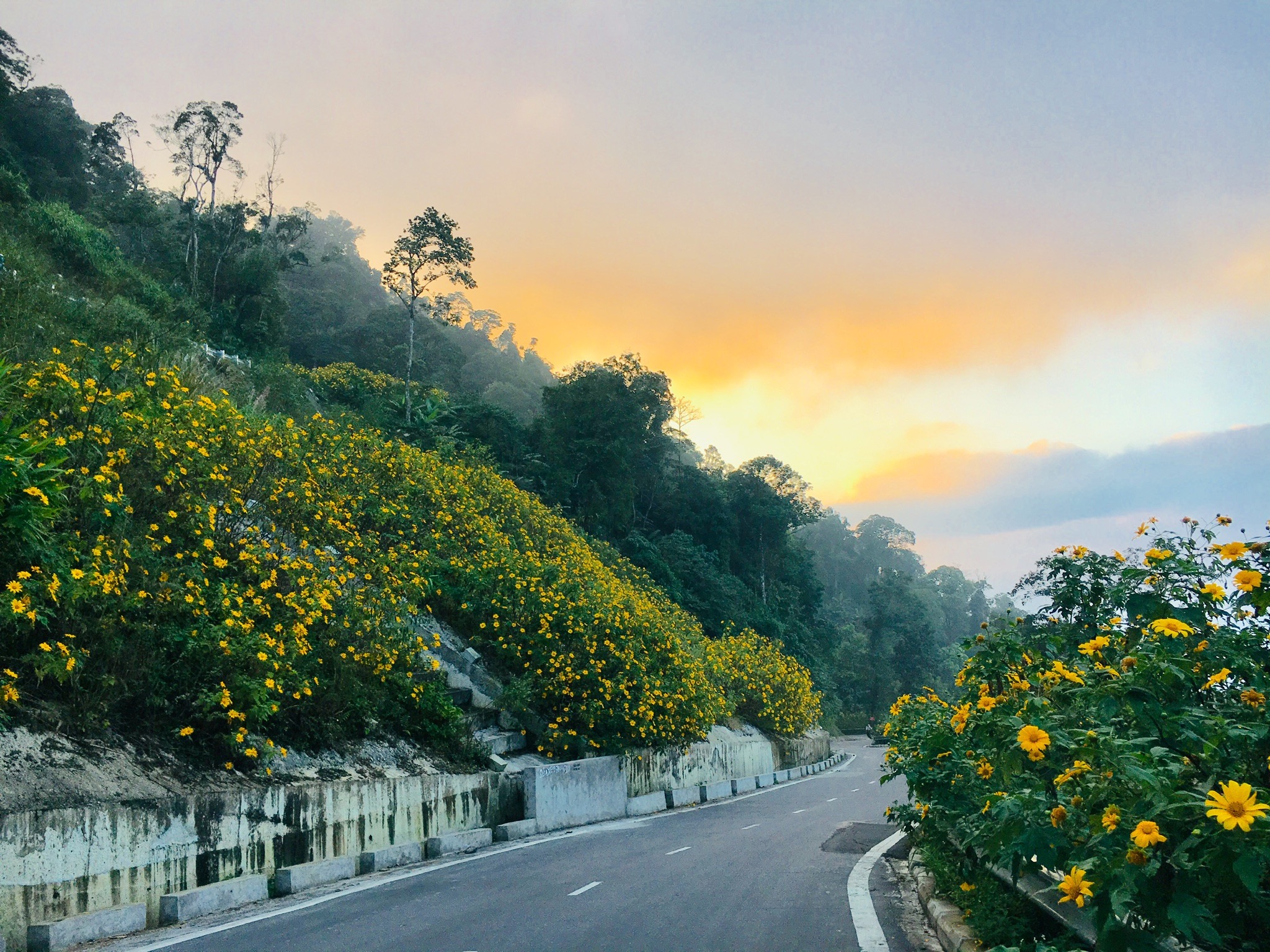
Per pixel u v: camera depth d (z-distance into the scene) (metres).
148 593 9.84
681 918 7.80
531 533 27.16
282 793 10.02
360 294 110.06
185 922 8.15
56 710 8.77
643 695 19.17
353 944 6.96
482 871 10.73
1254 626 4.42
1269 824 3.09
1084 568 6.26
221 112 50.28
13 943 6.95
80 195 54.28
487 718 17.80
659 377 54.75
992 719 4.94
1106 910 3.54
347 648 12.84
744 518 67.69
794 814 18.03
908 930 7.32
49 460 9.82
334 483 18.41
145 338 18.66
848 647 86.62
